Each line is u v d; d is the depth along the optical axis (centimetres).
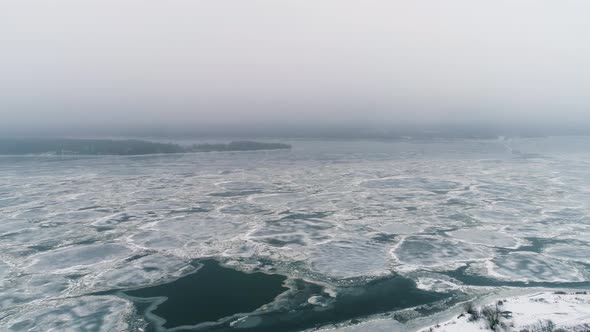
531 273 3028
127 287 2850
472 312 2312
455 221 4538
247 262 3300
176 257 3434
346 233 4100
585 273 3022
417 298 2636
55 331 2281
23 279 3005
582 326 2072
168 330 2286
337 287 2812
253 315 2444
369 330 2259
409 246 3662
